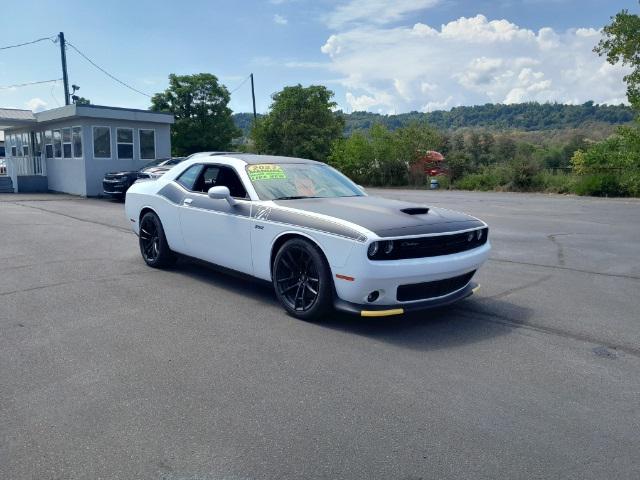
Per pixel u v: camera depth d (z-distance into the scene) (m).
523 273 7.20
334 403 3.36
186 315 5.11
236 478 2.59
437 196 23.06
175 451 2.81
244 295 5.85
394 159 33.06
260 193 5.60
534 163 27.02
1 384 3.59
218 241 5.92
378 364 3.99
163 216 6.76
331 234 4.66
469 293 5.20
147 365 3.92
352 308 4.64
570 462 2.75
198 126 34.41
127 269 7.05
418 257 4.67
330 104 40.44
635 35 22.17
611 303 5.74
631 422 3.18
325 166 6.61
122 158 21.06
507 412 3.28
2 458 2.74
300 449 2.84
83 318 4.99
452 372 3.87
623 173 23.36
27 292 5.86
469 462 2.74
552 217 14.09
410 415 3.22
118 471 2.64
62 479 2.57
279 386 3.59
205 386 3.58
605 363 4.09
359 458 2.77
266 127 40.28
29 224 11.55
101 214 13.91
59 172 22.17
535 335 4.70
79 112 19.31
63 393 3.46
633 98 23.23
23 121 21.67
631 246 9.44
